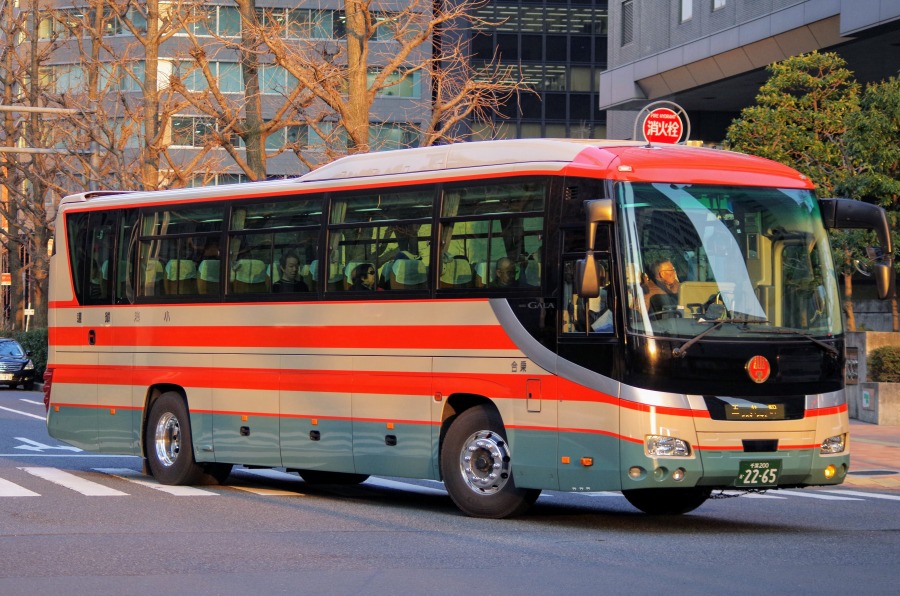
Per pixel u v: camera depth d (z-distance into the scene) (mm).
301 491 17484
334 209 15523
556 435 13078
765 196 13312
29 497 15523
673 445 12453
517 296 13484
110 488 16875
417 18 27672
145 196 18250
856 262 22859
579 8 74625
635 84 47781
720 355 12648
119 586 9523
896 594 9297
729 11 41906
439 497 16906
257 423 16297
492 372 13656
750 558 11078
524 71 74688
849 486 19094
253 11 28938
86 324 19016
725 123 49844
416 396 14391
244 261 16625
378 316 14844
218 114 28922
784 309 13062
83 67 51406
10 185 51625
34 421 31078
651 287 12664
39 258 52250
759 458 12695
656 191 12922
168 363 17656
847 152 30375
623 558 11031
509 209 13680
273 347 16094
